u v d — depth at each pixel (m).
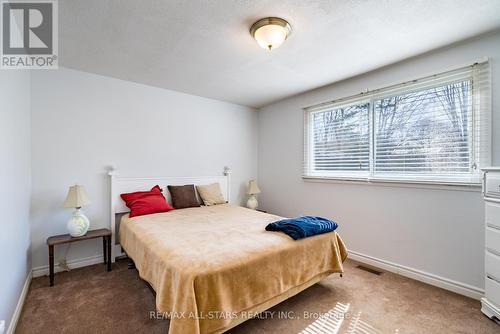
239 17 1.75
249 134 4.34
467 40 2.05
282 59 2.44
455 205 2.15
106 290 2.15
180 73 2.81
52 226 2.53
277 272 1.68
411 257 2.42
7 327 1.51
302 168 3.60
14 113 1.77
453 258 2.15
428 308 1.87
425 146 2.35
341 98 3.05
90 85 2.78
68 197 2.41
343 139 3.10
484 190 1.79
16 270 1.77
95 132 2.81
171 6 1.62
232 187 4.12
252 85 3.21
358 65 2.56
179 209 3.15
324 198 3.28
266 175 4.25
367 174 2.83
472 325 1.67
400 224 2.51
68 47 2.18
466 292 2.06
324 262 2.08
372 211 2.75
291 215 3.77
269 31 1.77
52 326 1.65
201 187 3.60
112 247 2.85
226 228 2.18
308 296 2.05
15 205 1.77
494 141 1.94
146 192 3.04
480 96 2.01
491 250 1.74
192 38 2.04
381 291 2.14
